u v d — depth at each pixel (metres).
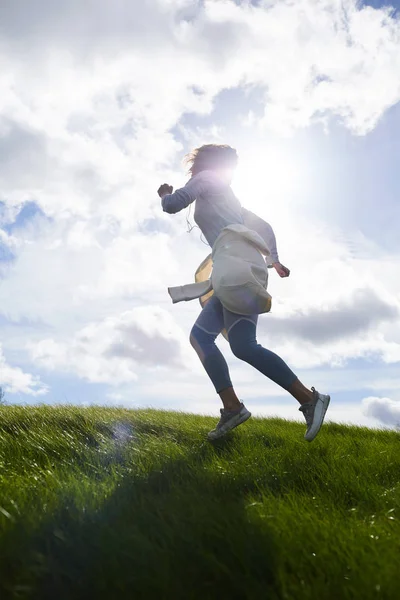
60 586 1.70
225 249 3.97
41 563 1.77
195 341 4.23
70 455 4.05
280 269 4.45
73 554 1.85
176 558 1.79
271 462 3.67
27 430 4.97
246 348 3.88
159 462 3.56
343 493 2.99
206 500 2.38
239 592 1.66
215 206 4.17
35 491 2.60
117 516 2.20
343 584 1.66
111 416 5.65
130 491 2.66
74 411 5.79
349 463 3.75
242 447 4.26
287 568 1.78
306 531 2.01
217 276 3.90
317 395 3.83
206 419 6.33
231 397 4.23
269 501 2.49
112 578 1.70
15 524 1.98
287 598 1.60
